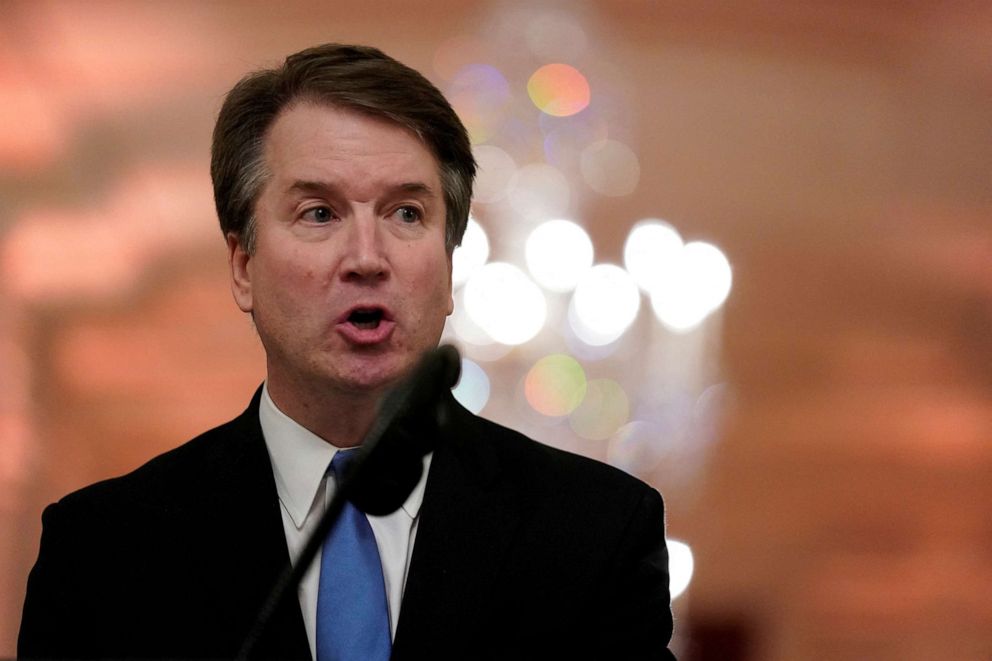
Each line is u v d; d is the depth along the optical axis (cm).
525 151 1052
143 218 1023
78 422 982
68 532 419
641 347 995
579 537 416
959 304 1073
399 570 409
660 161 1066
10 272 1001
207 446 438
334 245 404
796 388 1032
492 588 405
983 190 1098
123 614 405
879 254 1077
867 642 965
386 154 405
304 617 400
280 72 421
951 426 1038
